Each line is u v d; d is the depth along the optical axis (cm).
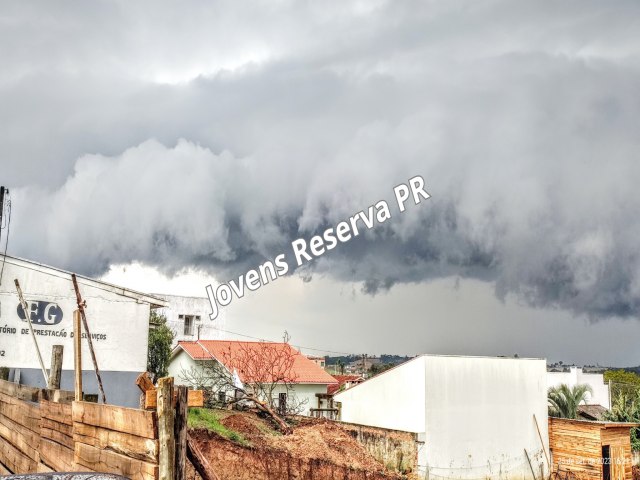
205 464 481
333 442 2473
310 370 3856
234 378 2967
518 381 3112
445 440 2808
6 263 2014
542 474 3092
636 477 3194
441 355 2875
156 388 465
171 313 5309
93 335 2117
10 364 1989
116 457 517
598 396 4650
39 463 812
